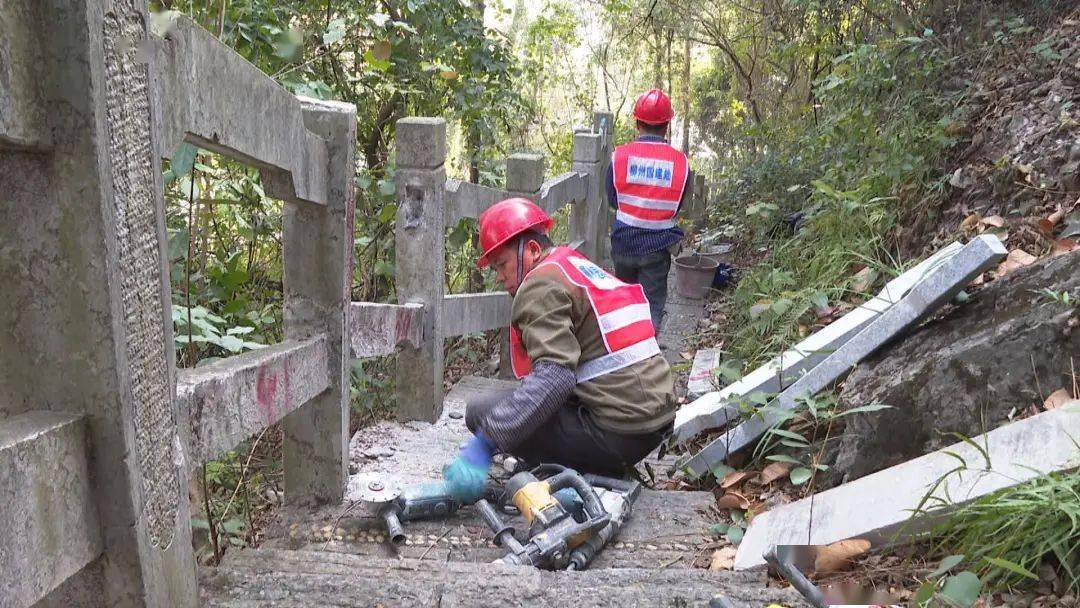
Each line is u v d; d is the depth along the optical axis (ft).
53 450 4.10
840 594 6.90
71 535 4.27
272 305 12.47
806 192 25.70
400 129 12.41
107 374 4.32
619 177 17.66
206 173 11.10
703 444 12.74
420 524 9.34
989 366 8.91
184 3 11.43
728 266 25.08
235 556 7.36
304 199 7.91
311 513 9.28
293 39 13.07
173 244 8.46
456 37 20.71
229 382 6.40
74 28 3.87
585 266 9.98
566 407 10.18
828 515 8.05
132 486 4.52
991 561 6.08
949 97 17.56
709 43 43.06
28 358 4.33
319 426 9.22
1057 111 14.23
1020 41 17.33
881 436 9.53
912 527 7.34
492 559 8.51
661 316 18.20
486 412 10.09
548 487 8.81
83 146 4.02
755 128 33.78
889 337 10.62
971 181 14.75
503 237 10.05
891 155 17.07
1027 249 12.18
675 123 56.65
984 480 7.30
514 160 16.69
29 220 4.16
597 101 52.13
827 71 31.48
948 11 20.34
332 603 6.28
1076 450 7.06
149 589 4.79
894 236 16.19
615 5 42.14
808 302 14.71
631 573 7.36
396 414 14.14
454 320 14.30
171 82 5.03
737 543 8.87
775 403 11.10
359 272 16.11
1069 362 8.49
